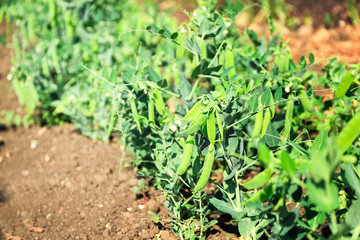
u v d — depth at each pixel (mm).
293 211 1391
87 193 1754
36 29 2158
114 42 1956
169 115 1526
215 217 1612
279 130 1634
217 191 1525
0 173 1869
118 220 1651
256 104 1454
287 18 2723
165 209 1667
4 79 2502
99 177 1796
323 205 1312
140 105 1598
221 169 1719
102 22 2031
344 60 2232
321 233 1547
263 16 2709
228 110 1494
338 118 1667
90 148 1904
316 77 1760
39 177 1831
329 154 1282
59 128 2010
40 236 1643
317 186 1308
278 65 1654
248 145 1633
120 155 1866
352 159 1310
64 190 1775
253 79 1692
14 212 1727
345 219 1425
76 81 1946
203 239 1522
